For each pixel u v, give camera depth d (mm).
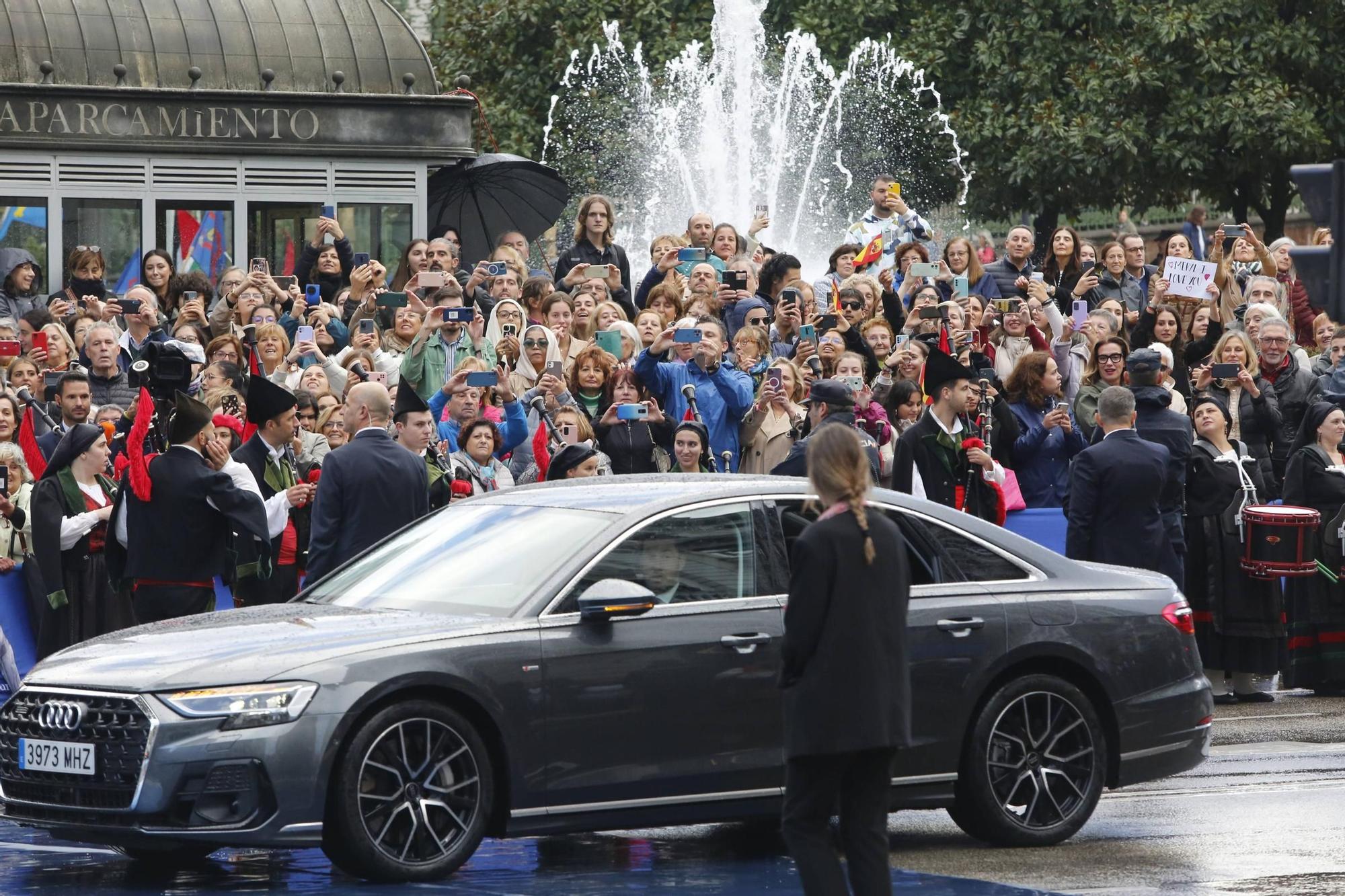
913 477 30406
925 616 22188
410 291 36094
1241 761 28672
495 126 77438
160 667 20000
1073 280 43312
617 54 76562
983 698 22469
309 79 49688
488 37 79562
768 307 39312
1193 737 23625
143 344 35375
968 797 22391
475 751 20438
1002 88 75438
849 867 17500
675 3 77500
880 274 41125
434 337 33562
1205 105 72812
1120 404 30125
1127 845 22688
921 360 34781
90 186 46531
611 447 32000
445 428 31469
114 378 33562
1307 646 35375
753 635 21547
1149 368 33125
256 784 19500
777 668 21609
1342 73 75062
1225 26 73750
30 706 20641
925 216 76000
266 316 35156
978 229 82188
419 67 51250
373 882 20219
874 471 31016
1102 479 29875
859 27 76125
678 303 37531
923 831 24156
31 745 20547
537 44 79375
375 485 25609
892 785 21875
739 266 39812
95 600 28266
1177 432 32969
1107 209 79125
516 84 78562
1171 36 72312
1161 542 30047
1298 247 23500
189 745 19469
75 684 20281
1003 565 23031
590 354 33531
